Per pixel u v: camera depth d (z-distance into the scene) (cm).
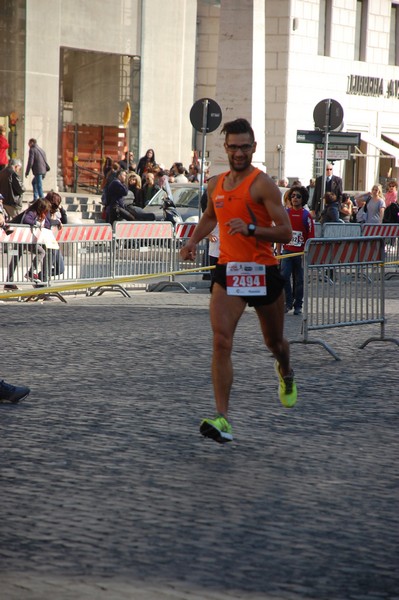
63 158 7975
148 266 4594
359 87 10162
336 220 5528
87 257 4325
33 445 1658
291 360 2592
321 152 5844
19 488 1419
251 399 2081
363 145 10281
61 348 2691
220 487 1450
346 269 2806
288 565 1156
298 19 9444
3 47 7331
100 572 1114
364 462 1616
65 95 7888
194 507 1355
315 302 2764
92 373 2330
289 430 1816
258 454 1641
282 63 9412
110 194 5875
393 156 10231
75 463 1555
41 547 1189
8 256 4009
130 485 1448
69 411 1919
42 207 4106
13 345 2725
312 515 1339
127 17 8069
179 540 1226
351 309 2828
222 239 1683
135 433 1755
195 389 2161
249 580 1106
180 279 4722
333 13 9806
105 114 8144
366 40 10231
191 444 1692
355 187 10294
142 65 8244
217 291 1677
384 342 2942
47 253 4078
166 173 6788
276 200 1647
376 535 1270
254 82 7038
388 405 2058
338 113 5534
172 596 1050
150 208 6081
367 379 2344
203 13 9988
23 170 7362
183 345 2791
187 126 8706
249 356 2617
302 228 3678
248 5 6988
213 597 1052
